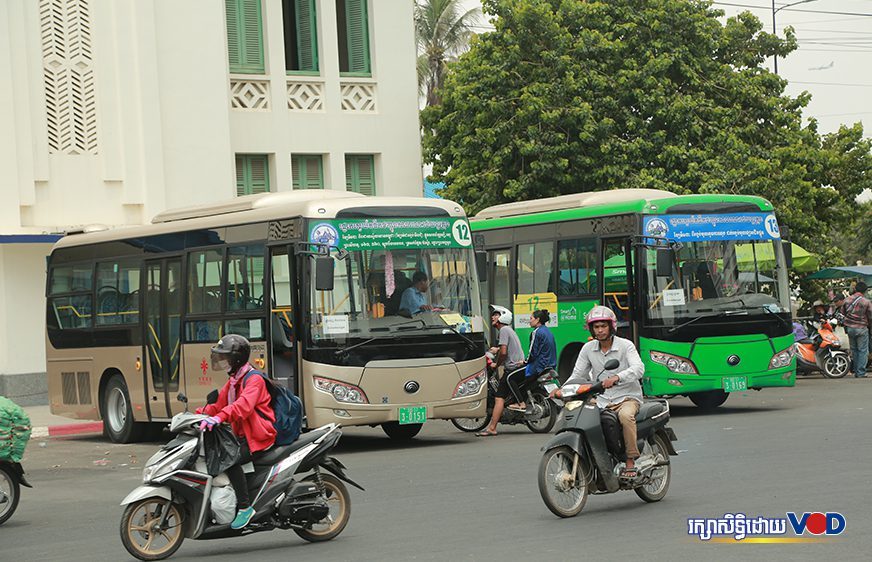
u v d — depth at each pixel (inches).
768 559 393.4
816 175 1520.7
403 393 769.6
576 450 493.4
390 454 764.0
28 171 1123.3
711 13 1515.7
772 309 916.6
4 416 558.3
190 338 855.1
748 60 1519.4
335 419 753.6
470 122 1432.1
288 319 776.3
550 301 971.9
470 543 447.2
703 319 893.2
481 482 606.2
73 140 1155.3
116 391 939.3
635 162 1381.6
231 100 1268.5
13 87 1118.4
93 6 1167.0
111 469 776.3
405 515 522.0
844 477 552.4
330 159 1314.0
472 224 1060.5
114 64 1177.4
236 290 818.2
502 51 1396.4
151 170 1187.3
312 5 1326.3
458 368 789.2
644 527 461.1
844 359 1257.4
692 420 870.4
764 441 707.4
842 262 1600.6
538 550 426.3
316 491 470.6
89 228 1144.2
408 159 1355.8
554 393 506.0
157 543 490.9
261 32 1290.6
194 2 1221.7
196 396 850.8
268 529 464.4
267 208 804.0
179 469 447.5
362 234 775.7
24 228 1109.7
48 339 1007.0
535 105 1344.7
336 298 762.8
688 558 399.5
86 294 965.2
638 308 892.0
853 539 418.0
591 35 1380.4
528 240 998.4
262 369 792.3
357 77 1333.7
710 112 1419.8
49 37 1145.4
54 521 570.3
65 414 990.4
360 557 435.8
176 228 877.8
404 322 777.6
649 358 884.6
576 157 1374.3
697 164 1374.3
